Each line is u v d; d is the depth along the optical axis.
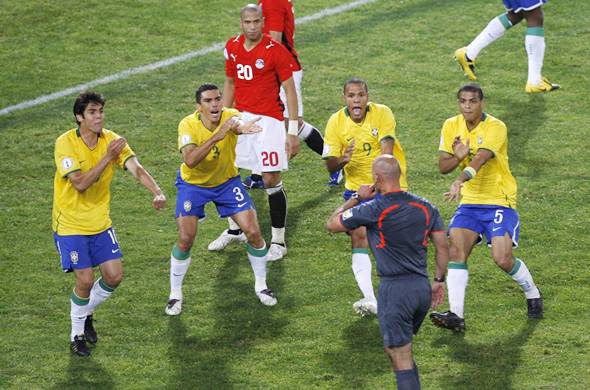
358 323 30.25
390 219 25.22
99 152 28.30
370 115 30.81
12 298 31.86
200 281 33.00
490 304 31.00
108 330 30.22
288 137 33.62
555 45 48.22
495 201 29.69
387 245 25.39
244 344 29.34
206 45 50.06
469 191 29.97
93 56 49.16
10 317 30.86
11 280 32.81
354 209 25.53
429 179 38.41
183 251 30.61
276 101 34.38
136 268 33.62
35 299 31.83
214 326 30.34
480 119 29.47
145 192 38.41
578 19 50.59
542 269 32.62
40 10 53.19
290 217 36.75
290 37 38.56
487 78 45.72
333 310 31.02
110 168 28.52
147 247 34.81
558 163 38.78
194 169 30.58
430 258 33.84
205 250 34.94
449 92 44.62
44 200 37.81
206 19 52.72
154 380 27.64
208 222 36.78
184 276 32.75
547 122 41.81
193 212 30.77
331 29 51.09
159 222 36.47
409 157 39.84
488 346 28.73
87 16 52.75
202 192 30.80
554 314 30.19
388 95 44.53
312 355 28.67
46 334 30.00
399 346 25.52
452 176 38.56
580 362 27.66
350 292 32.00
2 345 29.39
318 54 48.53
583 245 33.81
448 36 49.75
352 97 30.19
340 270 33.34
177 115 43.66
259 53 33.69
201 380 27.58
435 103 43.75
